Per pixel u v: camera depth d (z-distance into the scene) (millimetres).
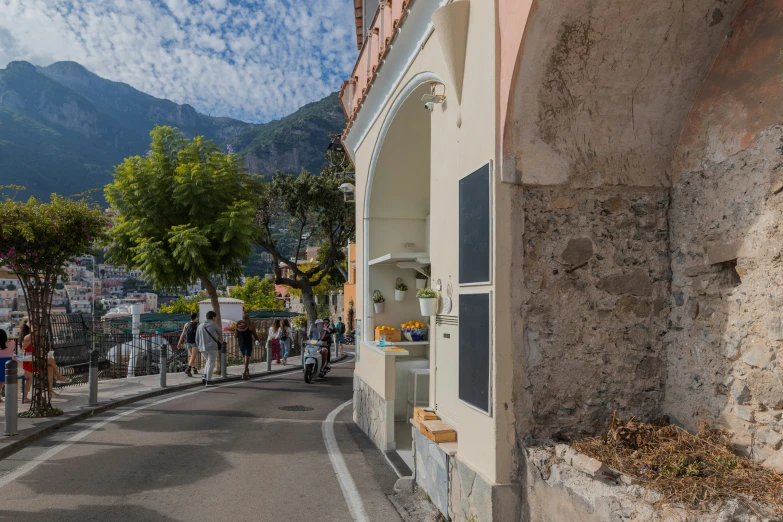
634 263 4012
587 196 3975
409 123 7352
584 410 3893
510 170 3777
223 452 6973
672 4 3363
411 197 8812
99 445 7152
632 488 2867
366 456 6996
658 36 3533
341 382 15906
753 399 3238
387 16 7336
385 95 7379
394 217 8859
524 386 3805
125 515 4699
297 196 31578
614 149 3938
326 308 51500
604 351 3941
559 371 3865
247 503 5109
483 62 4074
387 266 8898
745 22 3408
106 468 6098
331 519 4777
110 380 14203
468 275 4262
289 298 70250
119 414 9445
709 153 3674
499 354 3756
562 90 3711
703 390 3645
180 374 16078
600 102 3820
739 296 3365
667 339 4020
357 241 9664
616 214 4008
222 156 16906
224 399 11633
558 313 3885
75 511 4766
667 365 4008
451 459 4512
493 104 3855
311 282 33219
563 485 3238
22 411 8914
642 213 4035
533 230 3873
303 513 4902
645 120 3928
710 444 3375
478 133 4141
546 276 3873
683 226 3898
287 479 5902
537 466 3516
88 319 19922
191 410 10055
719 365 3514
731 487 2809
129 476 5828
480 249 4016
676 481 2863
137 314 20969
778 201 3096
